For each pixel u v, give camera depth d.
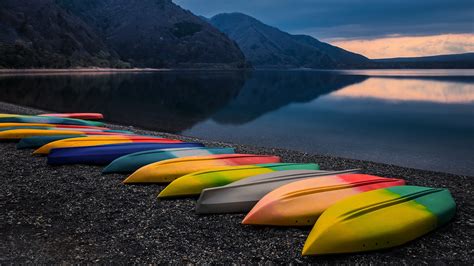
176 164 7.53
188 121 21.39
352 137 16.94
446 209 5.50
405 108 29.66
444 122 22.08
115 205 6.05
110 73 100.62
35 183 7.04
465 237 5.09
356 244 4.50
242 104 31.72
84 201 6.20
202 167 7.60
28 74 73.88
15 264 4.24
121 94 38.22
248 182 6.22
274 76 102.88
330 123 21.39
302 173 6.88
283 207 5.33
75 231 5.09
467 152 13.89
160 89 47.16
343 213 4.82
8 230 5.08
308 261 4.40
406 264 4.37
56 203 6.07
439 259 4.49
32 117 13.89
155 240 4.86
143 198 6.42
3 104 22.42
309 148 14.27
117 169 7.82
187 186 6.51
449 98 38.38
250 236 5.02
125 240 4.85
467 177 8.84
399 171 9.24
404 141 16.08
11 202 6.07
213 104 31.30
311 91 48.47
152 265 4.27
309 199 5.53
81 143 9.47
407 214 5.07
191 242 4.83
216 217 5.63
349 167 9.48
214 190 5.82
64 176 7.52
